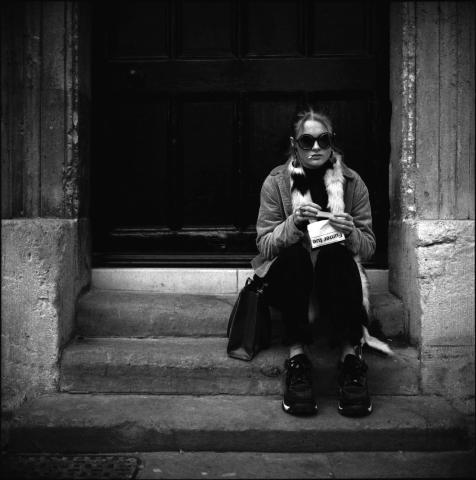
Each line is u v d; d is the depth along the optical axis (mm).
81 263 3137
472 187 2855
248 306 2717
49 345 2736
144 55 3400
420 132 2865
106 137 3396
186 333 3018
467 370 2715
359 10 3354
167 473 2193
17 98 2924
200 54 3402
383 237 3299
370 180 3328
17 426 2400
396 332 2980
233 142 3402
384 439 2361
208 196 3424
